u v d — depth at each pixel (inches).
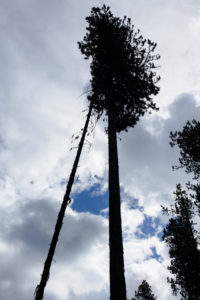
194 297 472.7
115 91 373.7
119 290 188.4
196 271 464.1
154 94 392.8
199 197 449.7
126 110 398.3
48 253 162.9
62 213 183.9
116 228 228.5
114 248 214.7
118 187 265.0
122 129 420.5
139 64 381.4
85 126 254.4
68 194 196.2
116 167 283.1
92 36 394.3
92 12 402.0
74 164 218.1
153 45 383.9
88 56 406.6
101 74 359.6
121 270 201.6
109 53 367.2
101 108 359.9
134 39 392.8
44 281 150.3
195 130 472.7
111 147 304.7
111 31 377.4
